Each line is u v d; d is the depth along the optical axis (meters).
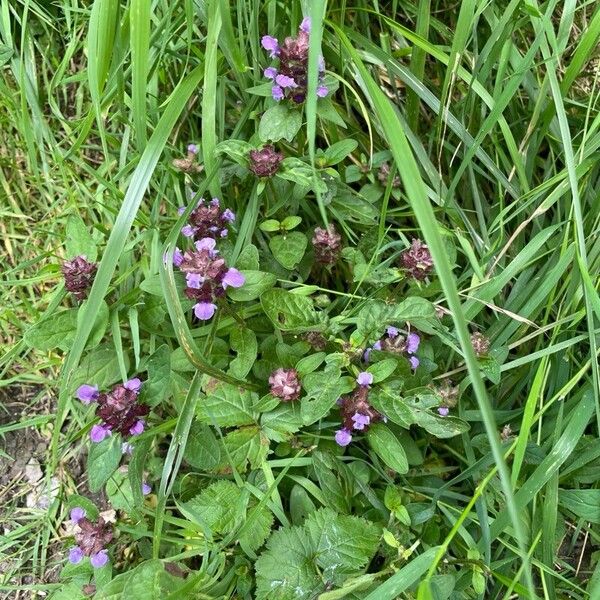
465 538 0.25
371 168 0.30
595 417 0.28
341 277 0.31
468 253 0.28
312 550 0.23
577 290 0.27
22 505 0.30
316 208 0.30
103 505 0.30
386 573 0.23
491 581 0.26
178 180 0.29
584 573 0.27
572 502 0.25
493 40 0.27
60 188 0.33
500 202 0.29
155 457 0.28
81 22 0.32
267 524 0.24
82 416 0.30
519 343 0.27
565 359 0.27
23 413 0.31
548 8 0.25
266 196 0.29
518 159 0.28
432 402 0.24
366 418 0.24
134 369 0.29
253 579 0.25
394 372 0.25
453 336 0.26
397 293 0.28
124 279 0.28
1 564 0.29
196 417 0.25
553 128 0.30
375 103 0.21
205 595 0.23
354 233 0.30
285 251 0.27
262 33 0.30
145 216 0.28
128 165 0.28
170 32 0.28
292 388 0.24
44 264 0.33
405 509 0.24
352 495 0.26
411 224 0.31
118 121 0.32
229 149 0.25
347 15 0.31
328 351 0.27
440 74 0.32
